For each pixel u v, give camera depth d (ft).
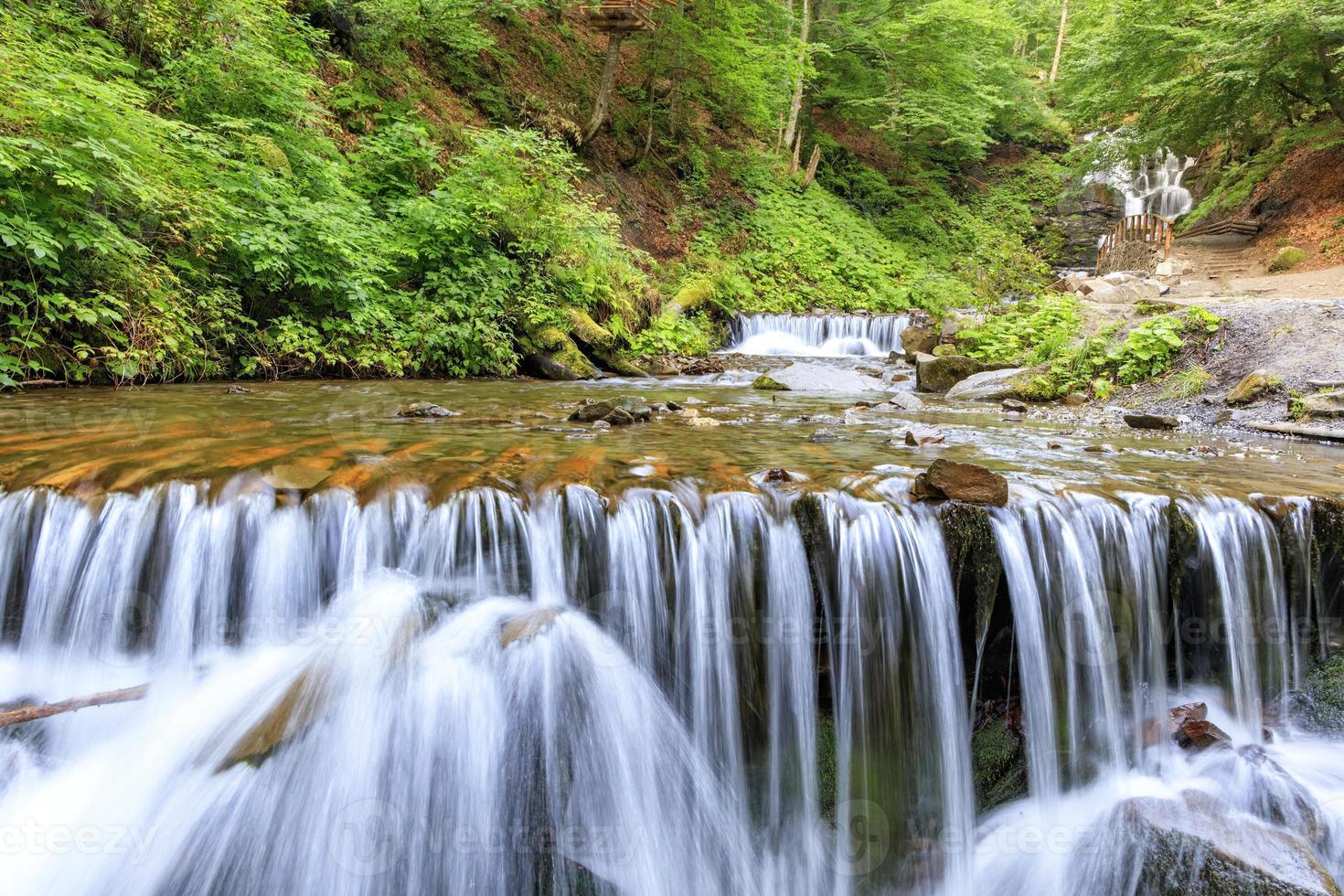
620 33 42.27
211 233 21.83
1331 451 15.78
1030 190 84.99
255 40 26.37
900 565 9.73
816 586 9.78
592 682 9.09
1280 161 58.65
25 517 9.23
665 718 9.42
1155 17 56.08
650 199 50.37
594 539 9.68
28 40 19.31
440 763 8.27
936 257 66.69
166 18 25.16
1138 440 16.87
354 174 29.73
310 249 24.32
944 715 9.91
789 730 9.70
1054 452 14.82
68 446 11.74
